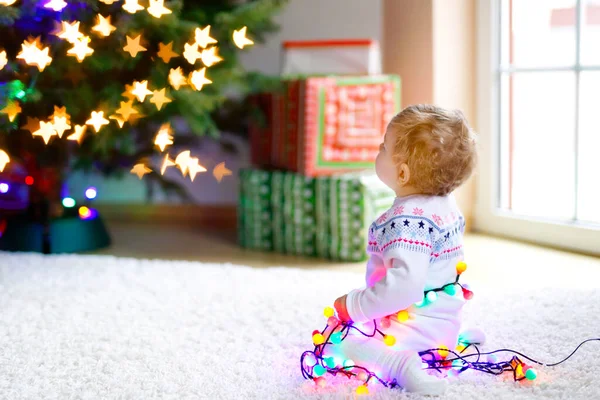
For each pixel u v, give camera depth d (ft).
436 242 4.25
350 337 4.34
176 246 8.65
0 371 4.58
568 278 6.68
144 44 6.80
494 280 6.68
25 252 7.97
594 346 4.72
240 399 4.07
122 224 10.14
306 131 7.61
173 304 5.92
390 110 7.81
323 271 6.91
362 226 7.51
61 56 6.74
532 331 5.06
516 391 4.09
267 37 9.89
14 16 6.14
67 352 4.89
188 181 10.23
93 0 6.21
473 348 4.75
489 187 8.62
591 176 7.70
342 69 8.05
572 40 7.70
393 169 4.37
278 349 4.88
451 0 8.35
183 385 4.30
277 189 8.00
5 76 6.68
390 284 4.06
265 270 6.94
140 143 8.68
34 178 8.17
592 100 7.61
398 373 4.11
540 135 8.15
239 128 9.04
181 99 7.27
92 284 6.56
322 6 9.72
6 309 5.83
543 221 7.99
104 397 4.17
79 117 7.25
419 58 8.55
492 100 8.42
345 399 4.00
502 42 8.34
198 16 7.77
